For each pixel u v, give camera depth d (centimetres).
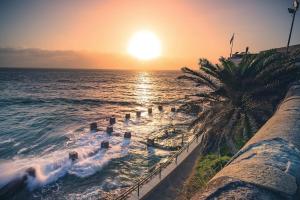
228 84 1241
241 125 1137
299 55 1523
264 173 229
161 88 10906
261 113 1108
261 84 1159
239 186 210
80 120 3838
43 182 1703
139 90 9712
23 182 1666
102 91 8894
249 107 1205
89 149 2377
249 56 1291
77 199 1516
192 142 1862
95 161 2080
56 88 9569
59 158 2122
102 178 1786
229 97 1280
